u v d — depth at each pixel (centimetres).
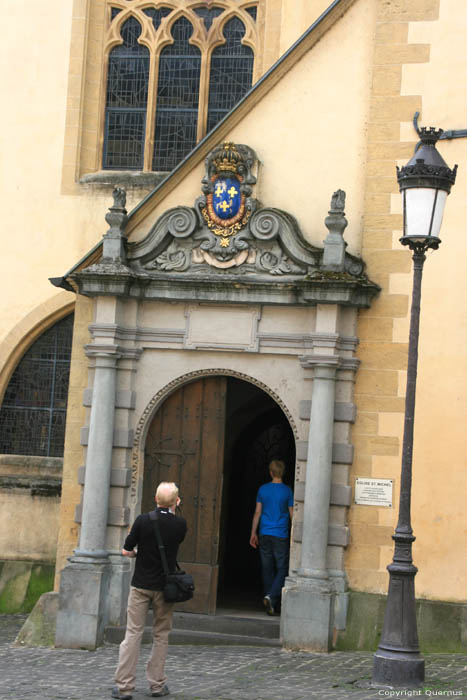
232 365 1359
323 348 1295
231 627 1334
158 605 1010
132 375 1380
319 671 1145
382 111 1339
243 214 1350
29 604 1706
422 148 1088
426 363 1291
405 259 1312
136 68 1845
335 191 1316
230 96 1822
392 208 1323
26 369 1806
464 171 1300
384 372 1304
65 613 1320
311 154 1359
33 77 1825
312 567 1277
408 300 1305
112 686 1073
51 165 1806
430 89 1324
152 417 1395
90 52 1833
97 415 1352
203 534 1377
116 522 1358
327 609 1256
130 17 1850
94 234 1784
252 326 1348
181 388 1395
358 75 1354
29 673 1150
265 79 1371
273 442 1872
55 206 1797
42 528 1733
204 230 1363
